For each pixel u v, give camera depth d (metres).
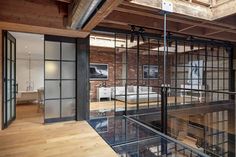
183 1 3.85
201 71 7.86
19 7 3.32
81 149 2.95
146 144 3.58
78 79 4.69
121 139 3.64
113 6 2.62
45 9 3.54
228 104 7.34
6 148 2.97
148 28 5.05
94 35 5.94
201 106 6.82
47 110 4.45
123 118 5.14
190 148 3.26
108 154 2.79
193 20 4.35
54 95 4.52
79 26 3.59
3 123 3.98
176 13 3.75
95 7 2.63
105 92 8.84
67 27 3.70
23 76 9.07
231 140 7.02
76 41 4.69
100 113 5.61
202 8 4.11
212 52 7.77
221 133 7.09
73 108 4.73
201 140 6.72
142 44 6.66
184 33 5.55
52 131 3.83
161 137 3.64
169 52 7.76
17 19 3.30
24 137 3.47
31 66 9.25
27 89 9.11
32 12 3.42
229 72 7.67
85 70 4.76
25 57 9.08
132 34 5.21
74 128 4.04
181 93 7.68
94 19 3.13
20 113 5.62
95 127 4.23
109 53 9.39
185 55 7.92
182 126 6.57
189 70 7.86
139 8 3.62
